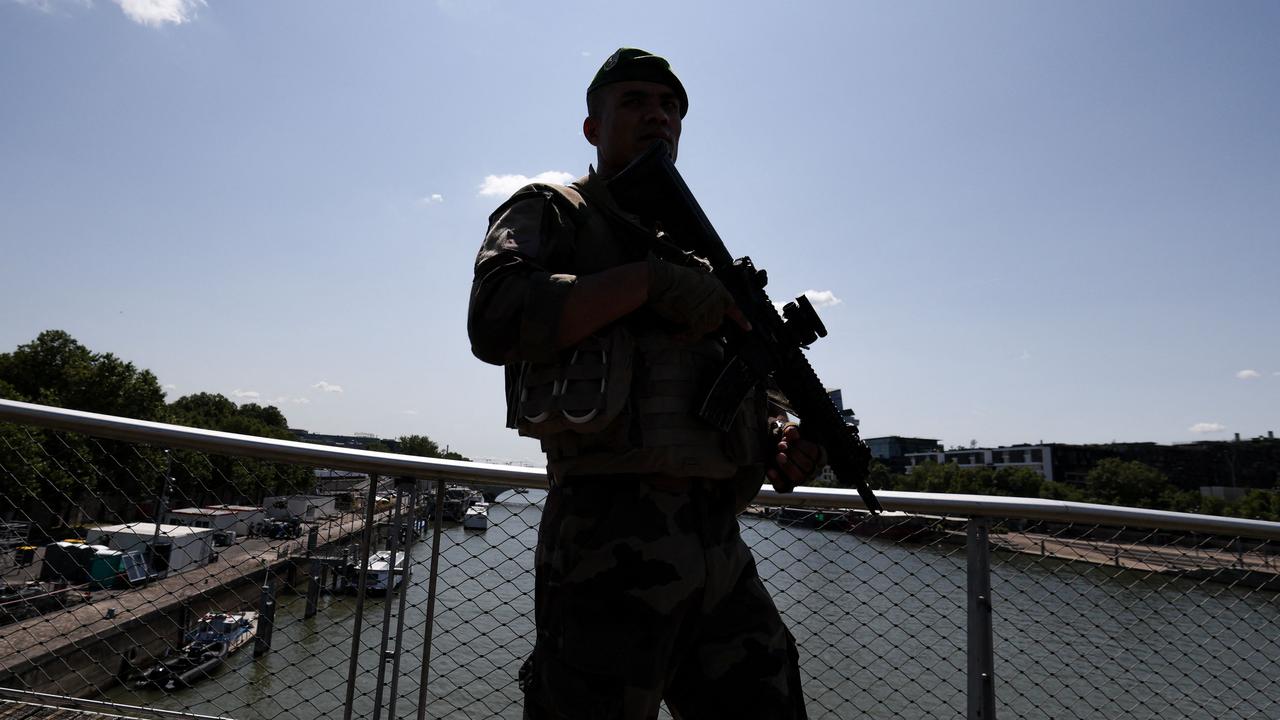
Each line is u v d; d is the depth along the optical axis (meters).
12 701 2.27
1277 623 2.22
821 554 2.34
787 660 1.54
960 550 2.27
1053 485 75.12
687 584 1.39
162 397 51.72
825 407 1.73
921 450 140.00
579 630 1.37
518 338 1.25
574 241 1.48
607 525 1.39
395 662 2.18
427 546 2.23
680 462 1.38
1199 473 93.44
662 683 1.38
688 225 1.61
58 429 2.26
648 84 1.77
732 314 1.52
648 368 1.42
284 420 108.31
